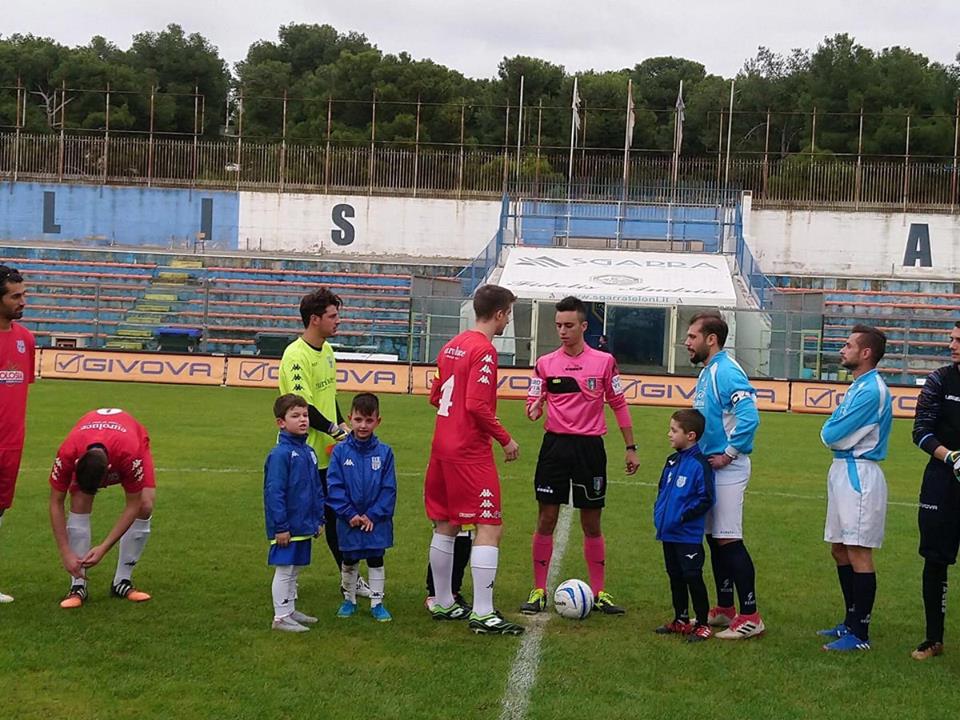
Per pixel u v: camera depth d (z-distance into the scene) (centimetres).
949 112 5931
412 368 2730
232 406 2183
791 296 3262
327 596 788
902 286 3825
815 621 752
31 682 583
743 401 702
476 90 6656
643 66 7762
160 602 751
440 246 4362
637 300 3188
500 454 1599
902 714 568
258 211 4369
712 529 712
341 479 717
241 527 1016
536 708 562
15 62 6244
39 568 836
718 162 4475
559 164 5588
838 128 5866
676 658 655
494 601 785
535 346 3212
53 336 3516
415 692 581
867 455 691
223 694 572
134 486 740
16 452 752
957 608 795
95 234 4353
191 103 6362
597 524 777
